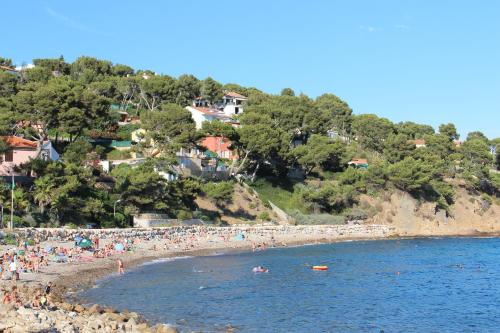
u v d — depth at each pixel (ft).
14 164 347.77
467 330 165.17
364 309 188.65
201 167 471.62
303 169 549.13
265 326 160.04
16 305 142.10
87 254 262.67
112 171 396.78
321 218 474.49
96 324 133.80
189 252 317.22
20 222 282.56
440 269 294.25
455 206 576.20
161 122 448.24
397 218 521.24
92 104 406.21
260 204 464.65
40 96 376.27
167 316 165.99
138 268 254.27
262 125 481.46
